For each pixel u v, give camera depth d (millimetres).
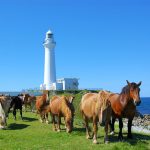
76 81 100625
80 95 30406
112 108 18953
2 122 23094
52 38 104562
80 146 17141
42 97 26750
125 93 18250
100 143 17703
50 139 19312
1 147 17203
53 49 105125
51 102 22406
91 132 20984
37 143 18156
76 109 29344
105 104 16797
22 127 24047
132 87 17688
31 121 27609
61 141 18531
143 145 17219
